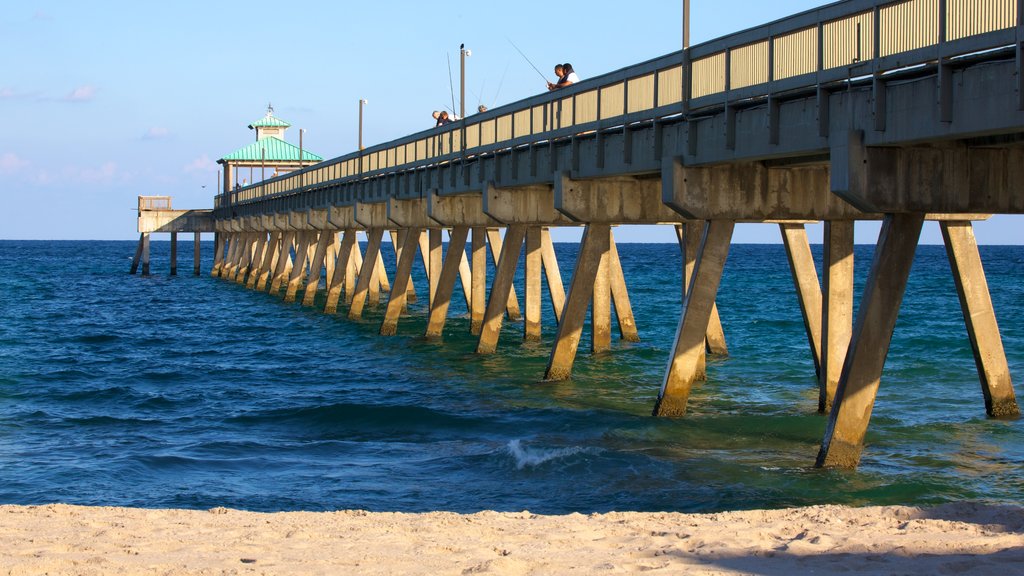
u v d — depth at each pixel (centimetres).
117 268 11794
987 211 1523
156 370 3100
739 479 1588
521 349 3403
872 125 1455
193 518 1250
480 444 1898
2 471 1717
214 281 8562
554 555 1027
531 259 3528
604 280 3225
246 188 7388
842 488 1525
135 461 1784
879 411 2183
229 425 2169
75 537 1122
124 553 1047
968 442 1861
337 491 1576
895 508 1252
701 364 2688
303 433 2072
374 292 5297
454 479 1641
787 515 1240
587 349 3416
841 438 1623
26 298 6500
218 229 8819
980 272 2083
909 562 962
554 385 2619
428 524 1201
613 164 2172
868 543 1046
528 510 1448
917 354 3241
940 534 1091
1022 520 1185
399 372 2973
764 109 1694
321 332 4247
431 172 3434
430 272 4412
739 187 1959
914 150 1495
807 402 2331
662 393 2109
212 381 2869
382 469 1719
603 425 2025
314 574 962
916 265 12350
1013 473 1625
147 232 9262
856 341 1591
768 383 2647
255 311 5403
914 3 1376
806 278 2491
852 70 1474
